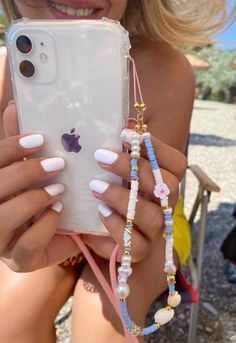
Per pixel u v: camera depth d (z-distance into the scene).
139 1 0.26
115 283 0.20
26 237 0.18
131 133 0.17
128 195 0.17
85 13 0.21
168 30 0.27
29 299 0.23
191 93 0.26
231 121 2.07
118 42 0.16
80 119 0.17
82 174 0.18
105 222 0.18
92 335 0.21
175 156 0.18
